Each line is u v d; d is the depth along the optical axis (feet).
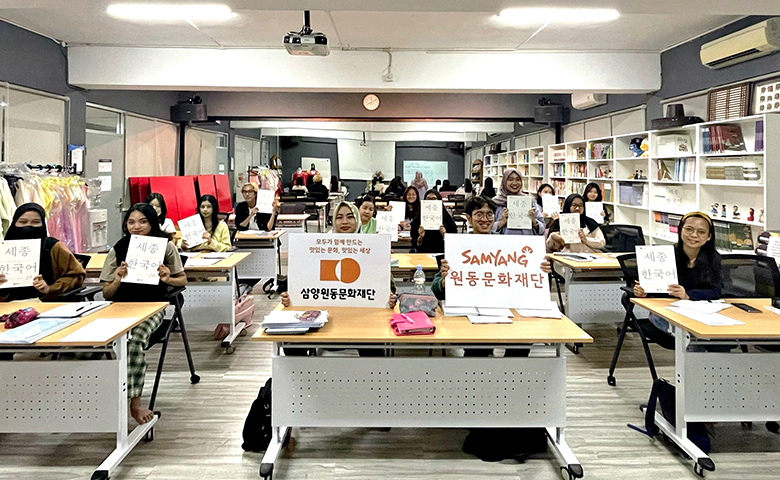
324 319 7.80
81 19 15.90
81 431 7.89
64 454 8.36
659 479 7.73
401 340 7.34
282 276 21.88
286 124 38.37
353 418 8.09
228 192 31.60
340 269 8.71
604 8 10.89
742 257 10.27
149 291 10.37
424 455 8.43
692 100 18.38
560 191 28.76
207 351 13.58
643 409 9.96
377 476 7.80
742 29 15.26
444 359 8.06
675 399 8.55
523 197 15.55
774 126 13.73
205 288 13.76
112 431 7.92
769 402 8.23
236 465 8.07
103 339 7.22
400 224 19.60
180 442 8.78
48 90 17.74
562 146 29.50
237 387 11.19
